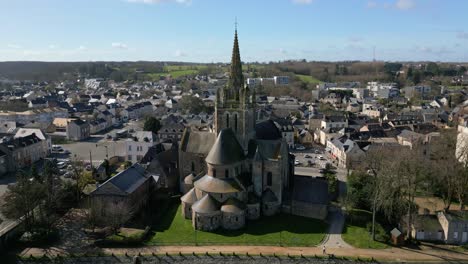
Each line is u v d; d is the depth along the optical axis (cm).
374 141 17050
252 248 8512
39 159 17012
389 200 9819
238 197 9719
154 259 8219
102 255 8256
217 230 9388
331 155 18125
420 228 9438
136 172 11344
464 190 10856
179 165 11712
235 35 10456
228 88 10631
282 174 10600
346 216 10350
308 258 8162
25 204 9044
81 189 11669
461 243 9262
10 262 8206
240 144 10612
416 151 13488
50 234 9119
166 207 10756
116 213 9256
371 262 8219
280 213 10362
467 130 14125
